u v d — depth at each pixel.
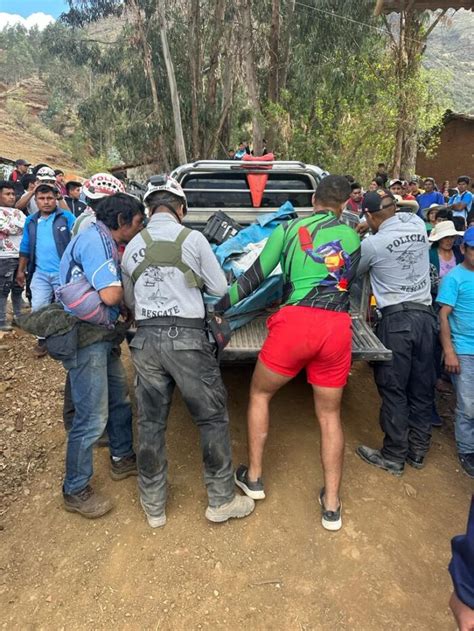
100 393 2.82
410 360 3.33
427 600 2.51
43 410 4.08
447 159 18.36
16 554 2.73
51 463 3.43
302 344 2.68
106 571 2.61
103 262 2.66
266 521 2.89
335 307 2.71
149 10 19.41
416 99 16.02
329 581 2.57
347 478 3.27
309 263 2.71
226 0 19.45
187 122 20.61
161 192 2.81
